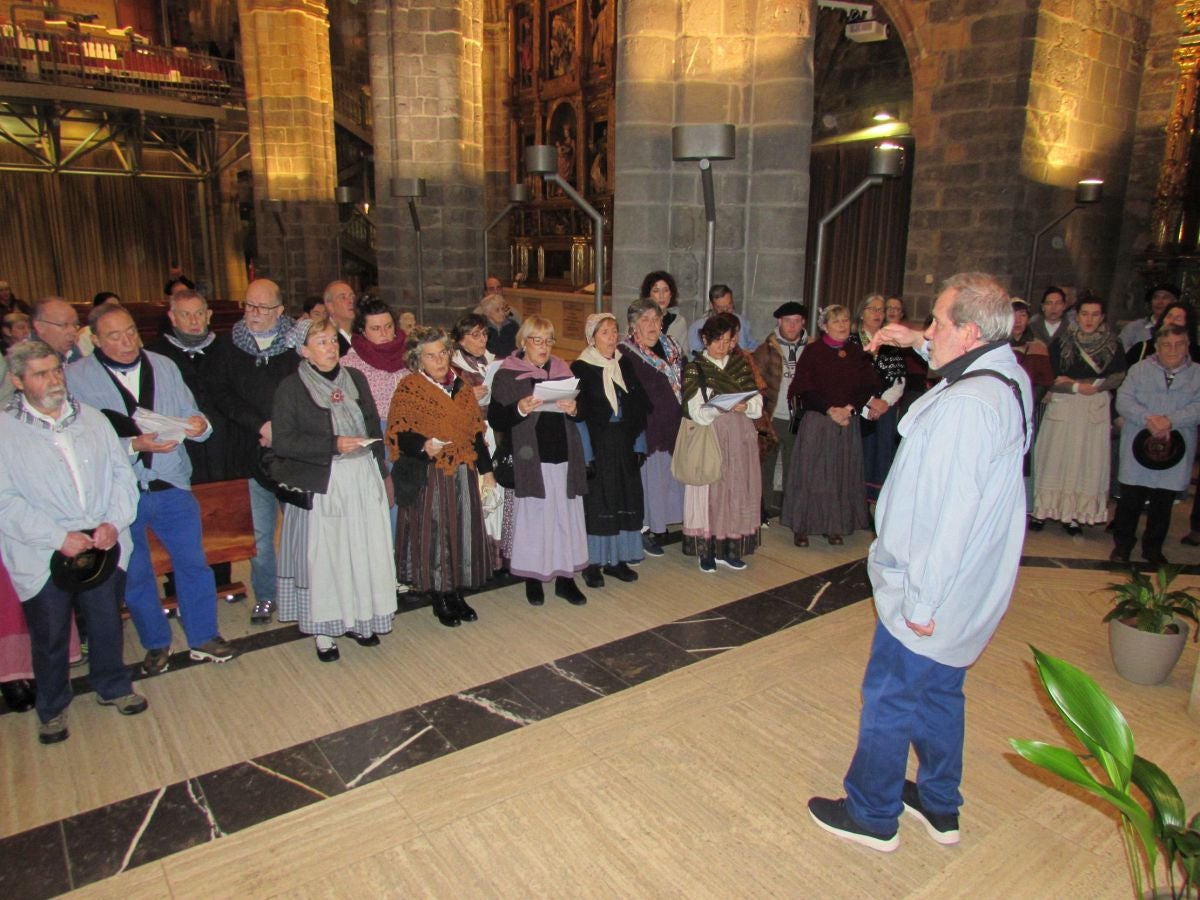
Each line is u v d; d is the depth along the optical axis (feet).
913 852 8.23
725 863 8.04
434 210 32.07
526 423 13.32
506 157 54.85
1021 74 27.66
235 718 10.53
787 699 11.02
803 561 16.28
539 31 49.11
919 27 30.30
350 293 16.16
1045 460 17.89
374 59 31.63
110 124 53.88
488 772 9.43
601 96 44.70
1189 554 16.97
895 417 18.70
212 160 58.75
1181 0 29.40
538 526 13.53
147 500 10.97
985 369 7.11
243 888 7.68
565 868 7.96
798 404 16.85
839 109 41.93
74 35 49.11
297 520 11.54
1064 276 31.22
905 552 7.38
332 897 7.58
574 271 47.93
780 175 18.24
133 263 57.47
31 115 51.39
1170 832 5.55
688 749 9.89
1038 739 10.15
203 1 59.36
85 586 9.55
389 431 12.45
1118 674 11.84
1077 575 15.67
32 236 52.85
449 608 13.34
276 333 12.84
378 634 12.42
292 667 11.87
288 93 46.06
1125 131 31.91
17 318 14.48
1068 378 17.34
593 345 14.39
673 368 15.75
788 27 17.62
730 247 18.95
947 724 7.92
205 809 8.78
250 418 12.23
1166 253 30.27
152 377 11.05
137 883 7.74
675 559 16.42
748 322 18.48
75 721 10.46
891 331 8.06
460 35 31.04
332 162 48.32
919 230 31.53
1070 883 7.84
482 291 33.86
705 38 17.83
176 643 12.57
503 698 11.02
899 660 7.61
